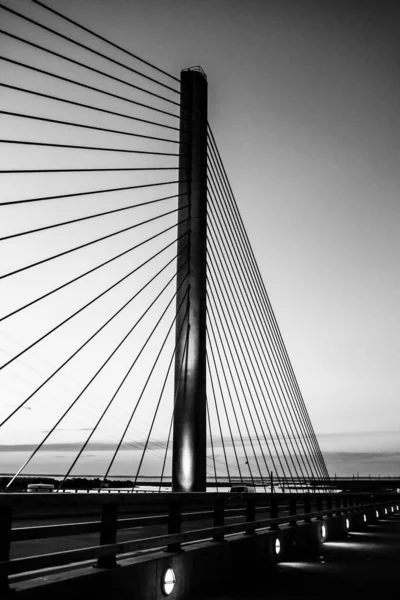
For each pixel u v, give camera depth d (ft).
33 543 38.70
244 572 29.73
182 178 65.46
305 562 36.22
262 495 34.78
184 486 55.93
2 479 139.74
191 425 57.36
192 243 62.90
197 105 68.54
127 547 19.86
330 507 56.29
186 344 59.52
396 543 49.57
